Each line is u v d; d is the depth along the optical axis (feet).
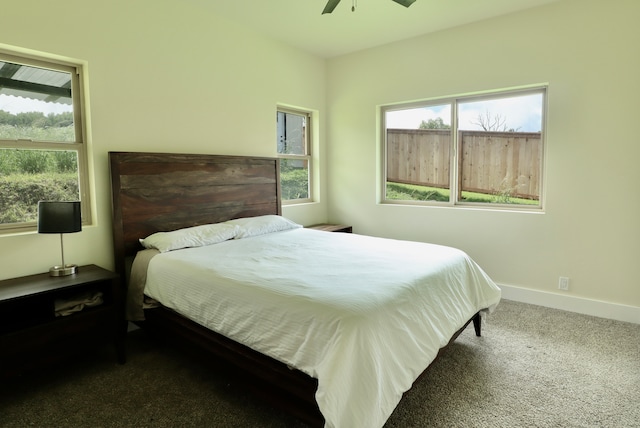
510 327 9.27
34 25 7.52
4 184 7.63
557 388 6.62
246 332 5.78
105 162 8.78
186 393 6.64
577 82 9.84
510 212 11.16
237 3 10.11
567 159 10.13
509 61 10.81
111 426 5.76
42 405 6.30
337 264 7.25
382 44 13.28
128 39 9.00
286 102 13.41
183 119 10.26
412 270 6.78
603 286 9.91
